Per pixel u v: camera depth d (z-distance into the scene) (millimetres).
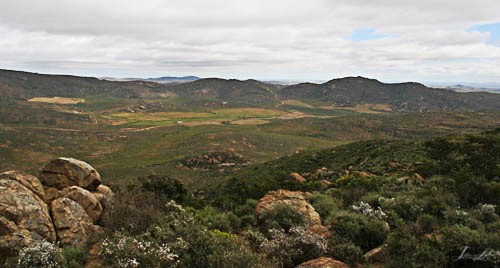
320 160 44094
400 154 33375
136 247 7961
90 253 8656
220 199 18906
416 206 12617
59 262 7695
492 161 20406
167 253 7922
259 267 7340
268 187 21500
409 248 8266
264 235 10656
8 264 7461
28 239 8281
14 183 9719
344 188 18859
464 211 12156
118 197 11773
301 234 9328
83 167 12406
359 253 8734
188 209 13656
